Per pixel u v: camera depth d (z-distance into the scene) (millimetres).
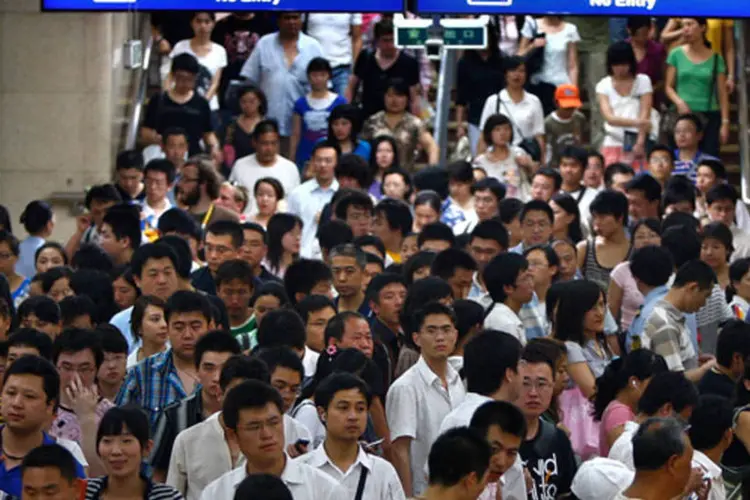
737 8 35250
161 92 46219
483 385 22047
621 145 45562
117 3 35188
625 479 20328
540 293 28891
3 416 20891
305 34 48750
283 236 33750
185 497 21391
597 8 35188
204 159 37906
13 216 45312
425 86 49125
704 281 27828
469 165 38031
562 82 48062
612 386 23484
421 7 35219
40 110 45250
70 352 23016
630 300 30984
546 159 45250
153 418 23453
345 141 42281
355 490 20672
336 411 20562
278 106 46406
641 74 46094
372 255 29531
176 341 23625
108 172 45312
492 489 20234
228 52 48188
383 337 26625
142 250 28016
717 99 46812
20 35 45156
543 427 22141
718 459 22031
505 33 48875
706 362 28281
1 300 26234
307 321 26062
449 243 31672
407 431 23328
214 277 28969
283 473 19797
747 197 44625
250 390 19609
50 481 18812
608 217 33250
